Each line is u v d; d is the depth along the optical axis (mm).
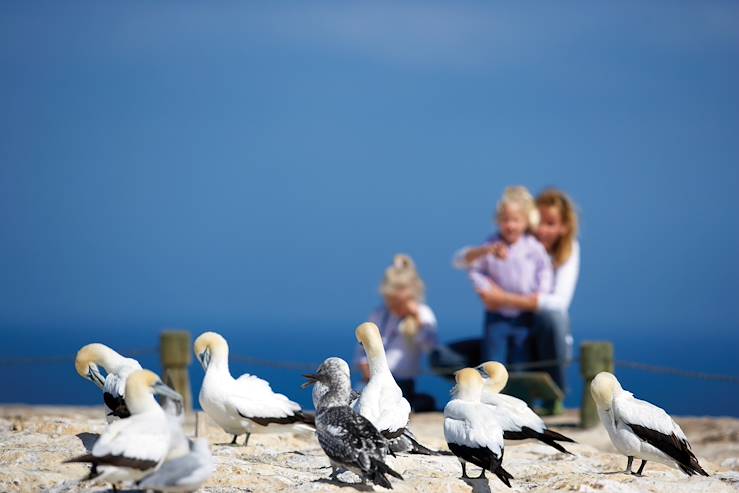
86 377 14695
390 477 13156
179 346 23016
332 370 12820
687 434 21578
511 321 23312
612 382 13859
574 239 23625
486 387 14891
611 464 15148
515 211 23391
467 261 23750
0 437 15430
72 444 14992
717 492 13117
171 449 10984
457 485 13008
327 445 12289
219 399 14836
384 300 23859
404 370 23703
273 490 12703
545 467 14688
